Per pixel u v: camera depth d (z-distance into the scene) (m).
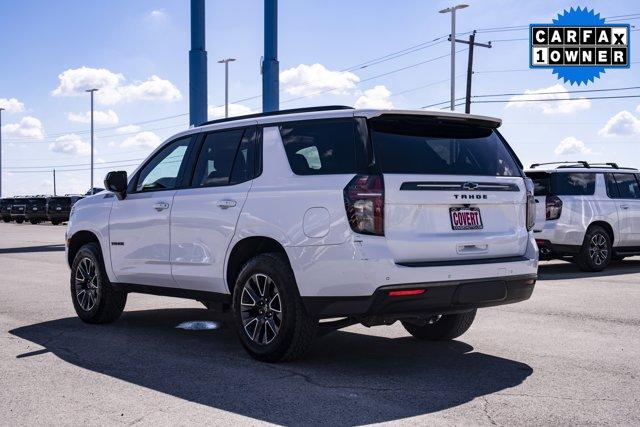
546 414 4.33
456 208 5.42
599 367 5.54
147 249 6.85
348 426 4.12
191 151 6.67
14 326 7.49
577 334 6.87
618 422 4.18
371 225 5.06
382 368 5.53
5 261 15.82
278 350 5.57
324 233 5.21
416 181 5.21
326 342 6.59
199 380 5.17
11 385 5.07
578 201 12.38
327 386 4.98
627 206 13.05
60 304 9.04
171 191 6.71
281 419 4.25
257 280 5.68
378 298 5.04
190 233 6.36
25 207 46.59
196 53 27.16
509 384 5.04
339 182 5.22
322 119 5.55
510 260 5.57
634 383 5.06
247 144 6.11
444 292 5.18
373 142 5.23
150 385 5.04
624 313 8.06
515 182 5.80
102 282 7.44
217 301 6.27
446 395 4.75
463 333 6.65
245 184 5.96
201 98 27.22
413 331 6.70
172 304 9.16
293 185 5.54
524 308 8.43
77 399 4.70
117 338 6.82
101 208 7.47
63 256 17.42
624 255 13.33
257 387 4.97
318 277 5.24
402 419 4.24
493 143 5.86
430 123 5.55
